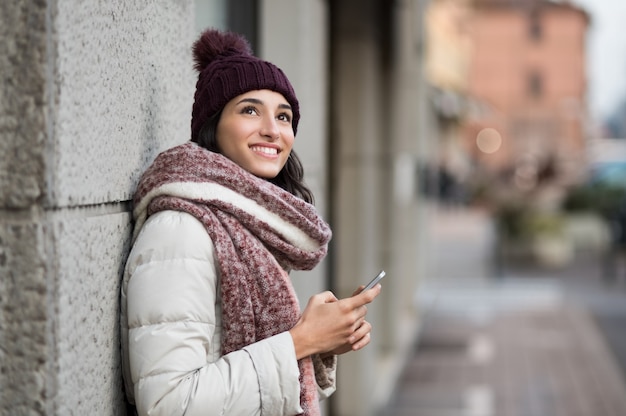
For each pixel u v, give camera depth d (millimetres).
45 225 1523
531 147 54156
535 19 54406
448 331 10602
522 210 17609
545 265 17250
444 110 29625
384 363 8117
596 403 7152
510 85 54719
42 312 1522
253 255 1851
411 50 10188
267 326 1863
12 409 1539
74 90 1596
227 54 2045
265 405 1757
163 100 2230
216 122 1990
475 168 41219
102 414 1777
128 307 1775
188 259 1768
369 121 6477
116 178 1846
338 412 6129
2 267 1520
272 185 1917
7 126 1516
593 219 20250
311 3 3795
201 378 1711
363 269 6324
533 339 10039
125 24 1898
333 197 6328
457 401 7219
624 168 25781
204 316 1765
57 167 1536
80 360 1645
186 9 2467
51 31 1519
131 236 1973
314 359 2020
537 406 7059
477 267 17031
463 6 38594
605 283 14844
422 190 12414
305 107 3633
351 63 6312
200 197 1823
